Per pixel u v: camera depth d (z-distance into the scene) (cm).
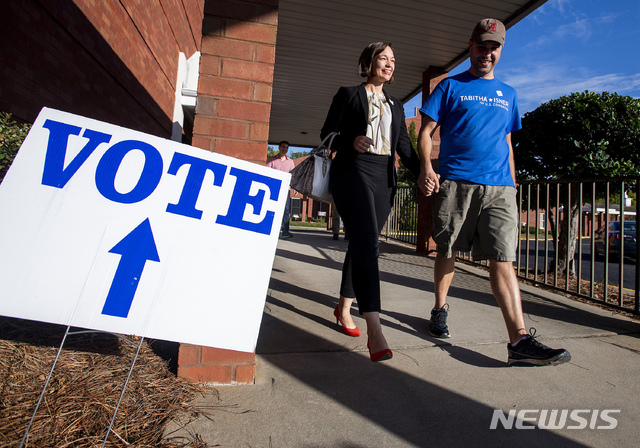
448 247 223
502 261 204
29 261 112
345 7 452
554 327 263
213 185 135
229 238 131
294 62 606
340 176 216
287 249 594
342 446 130
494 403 161
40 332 194
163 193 129
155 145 133
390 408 154
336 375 180
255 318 128
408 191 720
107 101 448
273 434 134
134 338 199
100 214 121
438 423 145
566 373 191
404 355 206
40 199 117
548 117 453
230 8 181
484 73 222
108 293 115
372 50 219
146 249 122
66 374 155
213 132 177
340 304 236
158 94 632
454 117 220
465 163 216
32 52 306
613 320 286
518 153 485
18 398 136
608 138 437
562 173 459
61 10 343
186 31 769
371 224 205
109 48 443
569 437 140
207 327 122
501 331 247
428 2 435
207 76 178
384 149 214
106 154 127
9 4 277
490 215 210
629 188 410
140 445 121
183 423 137
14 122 225
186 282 123
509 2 426
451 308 296
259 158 181
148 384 157
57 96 345
